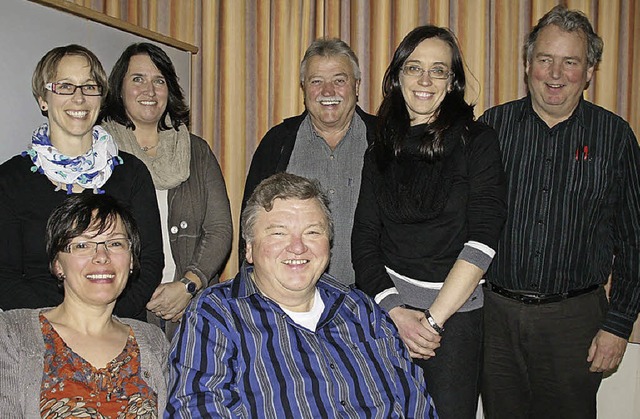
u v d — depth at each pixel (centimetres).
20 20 206
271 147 245
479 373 205
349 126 242
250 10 319
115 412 161
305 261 171
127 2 325
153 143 240
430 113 201
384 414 170
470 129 200
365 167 213
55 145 193
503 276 226
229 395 161
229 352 165
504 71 295
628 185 220
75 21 229
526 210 221
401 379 178
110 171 198
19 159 192
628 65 286
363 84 307
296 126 246
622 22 285
